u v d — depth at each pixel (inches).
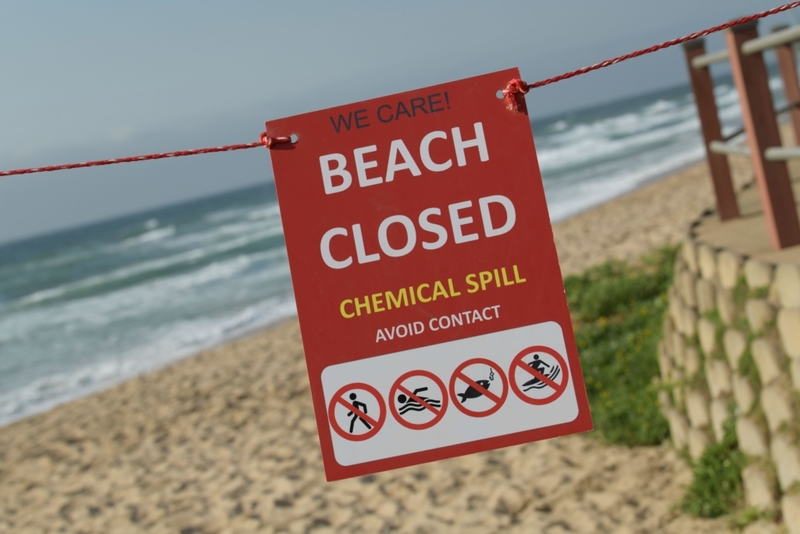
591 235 703.7
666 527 180.9
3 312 1352.1
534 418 85.5
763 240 190.2
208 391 449.7
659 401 237.9
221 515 262.5
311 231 86.4
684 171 1120.2
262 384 432.8
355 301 86.3
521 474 234.8
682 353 222.7
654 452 225.1
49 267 2265.0
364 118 86.0
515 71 84.8
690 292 216.8
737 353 175.9
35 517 310.3
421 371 86.2
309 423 347.3
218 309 872.3
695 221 245.4
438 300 86.0
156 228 3253.0
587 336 330.0
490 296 85.7
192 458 338.3
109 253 2332.7
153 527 266.8
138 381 545.6
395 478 256.2
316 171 86.3
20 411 567.5
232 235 1966.0
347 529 228.4
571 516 201.0
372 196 86.1
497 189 85.4
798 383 148.4
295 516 246.7
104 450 388.2
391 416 86.4
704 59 219.8
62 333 933.8
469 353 86.0
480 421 85.9
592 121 3848.4
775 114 171.9
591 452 237.0
